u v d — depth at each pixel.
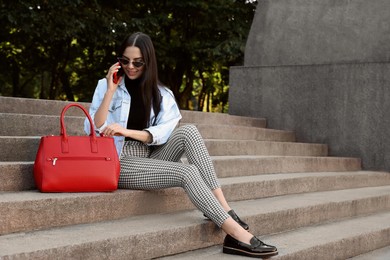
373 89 7.30
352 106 7.48
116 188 3.49
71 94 16.61
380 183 6.83
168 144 3.78
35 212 3.11
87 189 3.42
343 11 7.77
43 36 11.62
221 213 3.44
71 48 14.74
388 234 4.80
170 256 3.34
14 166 3.50
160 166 3.61
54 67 14.84
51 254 2.68
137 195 3.66
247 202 4.64
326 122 7.69
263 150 6.54
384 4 7.40
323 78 7.73
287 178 5.33
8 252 2.56
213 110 21.44
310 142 7.82
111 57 14.82
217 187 3.63
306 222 4.61
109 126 3.57
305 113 7.88
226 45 14.14
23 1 10.74
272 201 4.77
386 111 7.20
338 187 6.10
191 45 14.67
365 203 5.40
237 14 14.82
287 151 6.94
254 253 3.36
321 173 6.32
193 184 3.47
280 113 8.12
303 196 5.25
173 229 3.35
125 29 12.67
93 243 2.87
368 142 7.34
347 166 7.12
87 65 16.17
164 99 3.88
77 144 3.41
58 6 11.16
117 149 3.75
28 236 2.95
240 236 3.40
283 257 3.49
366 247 4.48
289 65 8.07
